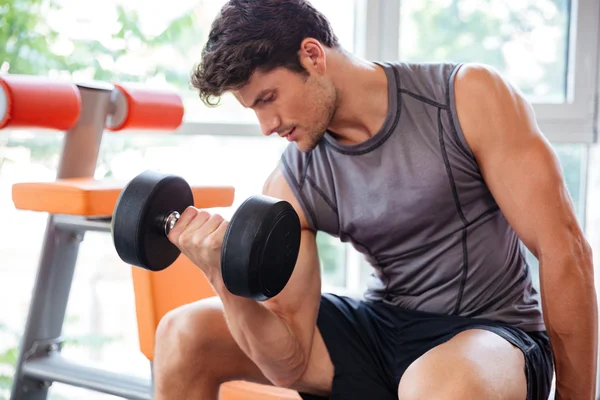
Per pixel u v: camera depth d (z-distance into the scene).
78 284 2.43
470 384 0.95
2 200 2.41
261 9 1.09
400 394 1.01
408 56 2.32
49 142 2.41
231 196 1.74
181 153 2.35
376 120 1.18
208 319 1.16
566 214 1.08
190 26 2.36
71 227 1.71
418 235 1.20
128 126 1.77
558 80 2.34
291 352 1.17
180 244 1.01
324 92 1.14
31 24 2.35
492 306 1.19
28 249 2.46
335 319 1.28
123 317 2.43
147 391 1.58
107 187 1.50
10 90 1.47
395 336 1.22
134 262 1.04
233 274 0.95
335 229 1.27
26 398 1.74
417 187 1.16
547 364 1.17
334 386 1.22
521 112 1.13
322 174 1.24
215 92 1.12
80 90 1.70
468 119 1.13
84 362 1.72
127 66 2.38
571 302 1.06
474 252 1.18
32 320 1.74
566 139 2.30
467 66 1.17
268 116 1.14
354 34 2.34
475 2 2.32
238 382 1.46
